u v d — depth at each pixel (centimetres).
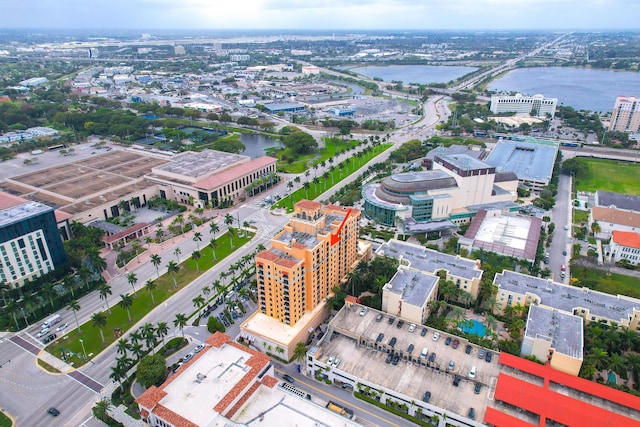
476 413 14288
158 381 16075
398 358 16888
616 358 15400
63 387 16625
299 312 18788
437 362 16300
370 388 15812
